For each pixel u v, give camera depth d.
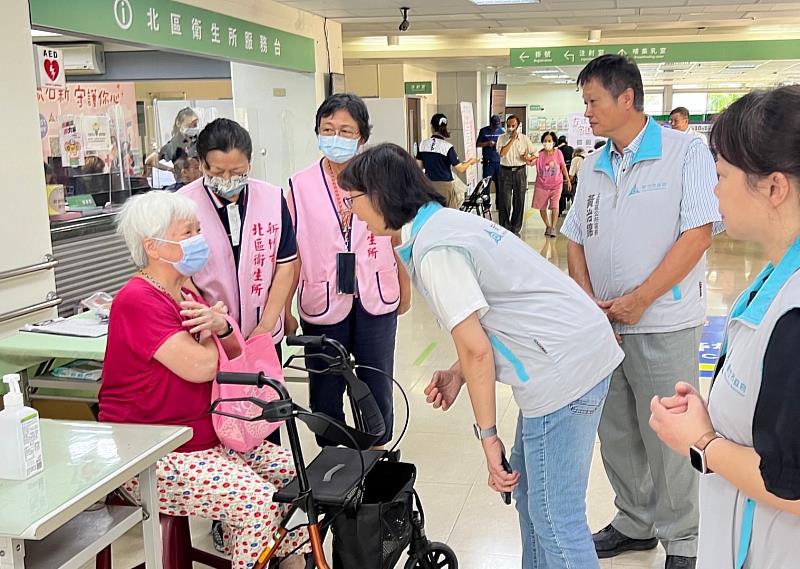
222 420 2.32
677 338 2.57
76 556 1.76
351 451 2.44
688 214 2.47
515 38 12.59
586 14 9.01
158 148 7.48
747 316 1.22
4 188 3.25
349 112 2.99
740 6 8.39
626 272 2.60
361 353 3.22
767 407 1.10
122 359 2.27
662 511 2.70
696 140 2.50
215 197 2.70
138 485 2.18
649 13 8.97
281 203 2.87
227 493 2.23
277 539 2.20
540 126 24.39
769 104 1.13
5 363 2.87
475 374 1.95
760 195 1.17
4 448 1.73
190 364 2.23
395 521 2.25
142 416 2.29
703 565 1.35
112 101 4.90
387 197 1.97
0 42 3.21
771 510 1.21
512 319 1.99
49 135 4.34
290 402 2.08
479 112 17.70
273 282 2.89
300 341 2.40
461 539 3.09
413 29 10.75
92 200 4.68
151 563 2.01
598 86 2.51
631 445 2.82
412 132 15.62
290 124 7.46
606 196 2.63
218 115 6.93
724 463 1.21
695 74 17.39
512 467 2.39
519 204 12.20
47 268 3.46
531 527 2.39
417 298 7.97
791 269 1.16
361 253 3.11
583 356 2.00
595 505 3.36
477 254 1.94
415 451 3.98
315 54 7.42
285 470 2.50
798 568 1.19
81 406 3.39
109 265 4.39
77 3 3.76
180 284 2.41
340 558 2.21
